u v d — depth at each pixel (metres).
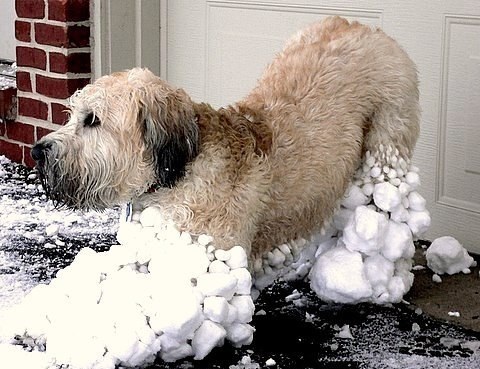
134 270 3.24
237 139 3.24
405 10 4.40
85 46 5.55
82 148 3.14
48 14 5.55
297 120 3.41
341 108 3.50
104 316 3.07
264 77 3.62
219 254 3.16
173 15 5.55
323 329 3.41
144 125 3.11
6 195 5.12
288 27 4.95
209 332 3.08
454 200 4.37
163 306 3.04
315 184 3.44
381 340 3.33
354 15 4.62
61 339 3.07
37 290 3.36
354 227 3.55
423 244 4.39
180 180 3.18
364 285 3.49
